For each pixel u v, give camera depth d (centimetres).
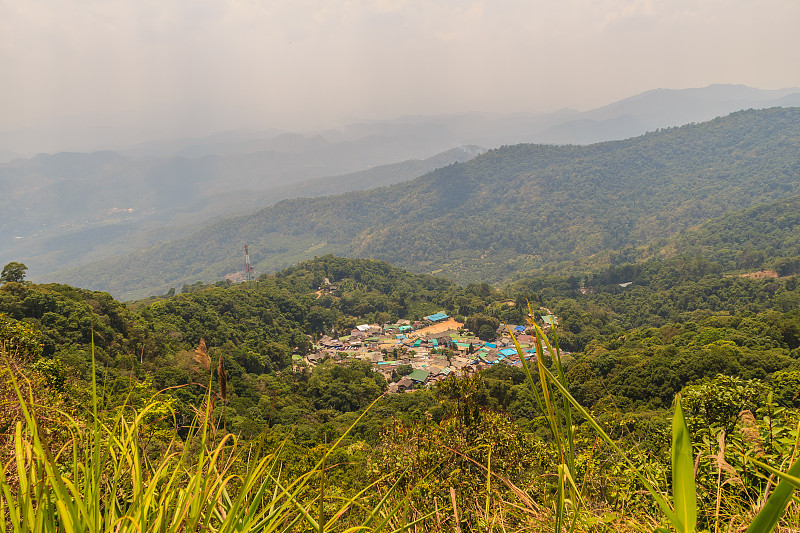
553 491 199
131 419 133
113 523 113
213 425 134
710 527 183
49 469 99
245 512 131
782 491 60
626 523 171
